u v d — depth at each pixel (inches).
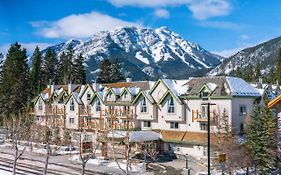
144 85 3262.8
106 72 5546.3
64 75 5531.5
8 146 3376.0
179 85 2974.9
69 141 3208.7
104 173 2336.4
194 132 2760.8
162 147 2869.1
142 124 3043.8
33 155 2974.9
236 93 2640.3
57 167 2527.1
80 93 3565.5
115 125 3105.3
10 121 3440.0
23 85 4717.0
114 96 3228.3
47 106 3708.2
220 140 2223.2
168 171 2384.4
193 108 2780.5
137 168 2448.3
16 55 5054.1
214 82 2792.8
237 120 2655.0
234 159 1994.3
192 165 2536.9
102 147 2790.4
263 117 2037.4
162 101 2908.5
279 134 1971.0
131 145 2812.5
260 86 3521.2
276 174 1962.4
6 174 2298.2
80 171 2390.5
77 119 3496.6
